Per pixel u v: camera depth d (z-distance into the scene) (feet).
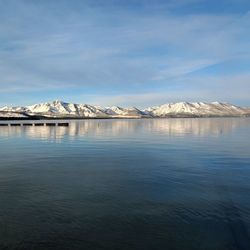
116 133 241.96
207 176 71.56
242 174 73.61
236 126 368.27
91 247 37.81
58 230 42.09
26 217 46.34
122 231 41.73
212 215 46.55
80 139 181.16
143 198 54.85
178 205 51.06
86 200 53.98
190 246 37.81
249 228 42.14
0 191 59.77
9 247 37.68
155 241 39.09
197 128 318.86
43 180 68.74
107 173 75.92
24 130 296.51
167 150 120.06
